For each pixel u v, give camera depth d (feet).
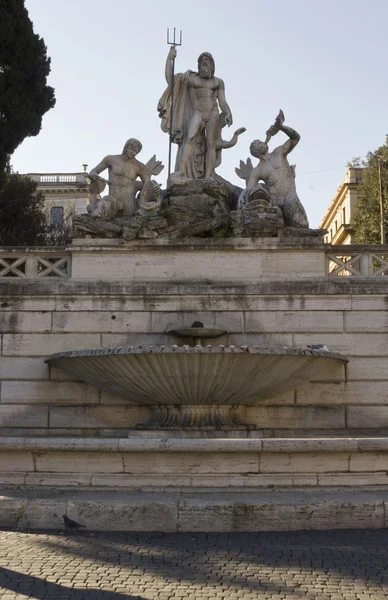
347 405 50.01
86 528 30.86
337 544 28.58
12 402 50.57
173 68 60.39
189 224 54.49
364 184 140.05
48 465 35.04
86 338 51.11
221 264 52.65
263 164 56.18
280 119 56.13
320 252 52.42
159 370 42.83
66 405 50.44
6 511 31.35
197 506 30.91
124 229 53.16
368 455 34.94
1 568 25.49
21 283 51.96
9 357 51.19
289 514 30.94
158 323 51.16
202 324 49.65
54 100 96.53
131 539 29.37
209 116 59.06
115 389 46.44
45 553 27.32
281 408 50.03
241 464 34.58
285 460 34.71
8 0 88.89
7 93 88.63
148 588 23.52
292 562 26.23
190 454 34.53
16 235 110.32
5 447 34.58
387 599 22.58
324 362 46.34
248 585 23.80
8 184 110.83
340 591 23.27
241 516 30.83
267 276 52.34
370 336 50.72
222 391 44.11
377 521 31.27
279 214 53.21
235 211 53.88
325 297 51.16
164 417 46.06
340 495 32.83
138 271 52.80
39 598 22.61
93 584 23.88
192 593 23.07
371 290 51.08
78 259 53.01
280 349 42.63
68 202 172.86
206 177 58.13
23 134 91.76
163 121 60.29
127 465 34.65
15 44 88.99
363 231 137.39
